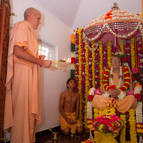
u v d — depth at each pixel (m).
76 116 3.42
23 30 2.30
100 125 2.20
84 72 3.87
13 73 2.32
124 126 2.54
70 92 3.52
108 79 3.22
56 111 3.51
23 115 2.22
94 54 3.81
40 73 3.13
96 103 2.77
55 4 3.45
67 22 4.10
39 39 3.22
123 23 2.31
